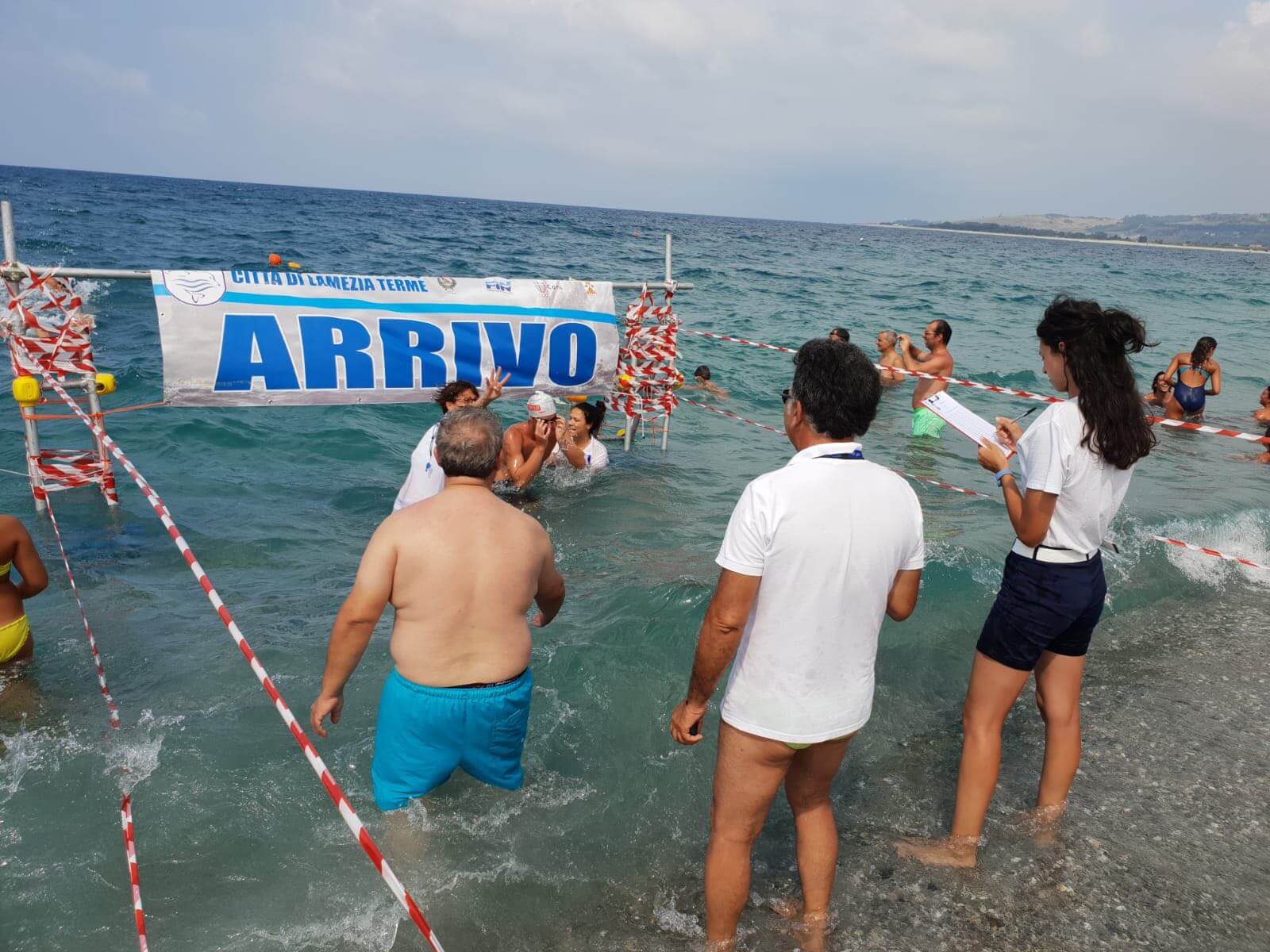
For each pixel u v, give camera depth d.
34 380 5.21
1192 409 10.68
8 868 2.60
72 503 5.69
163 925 2.43
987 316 20.03
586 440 6.94
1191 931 2.52
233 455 6.94
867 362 2.23
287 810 2.93
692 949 2.44
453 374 6.30
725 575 2.20
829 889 2.49
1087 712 3.75
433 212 83.88
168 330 5.36
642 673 3.91
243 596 4.55
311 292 5.77
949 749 3.54
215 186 158.00
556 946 2.44
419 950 2.39
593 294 6.79
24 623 3.75
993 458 2.83
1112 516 2.71
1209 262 97.75
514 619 2.76
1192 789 3.21
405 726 2.71
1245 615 4.86
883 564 2.24
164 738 3.28
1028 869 2.76
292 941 2.40
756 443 8.47
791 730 2.24
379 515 5.93
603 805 3.06
